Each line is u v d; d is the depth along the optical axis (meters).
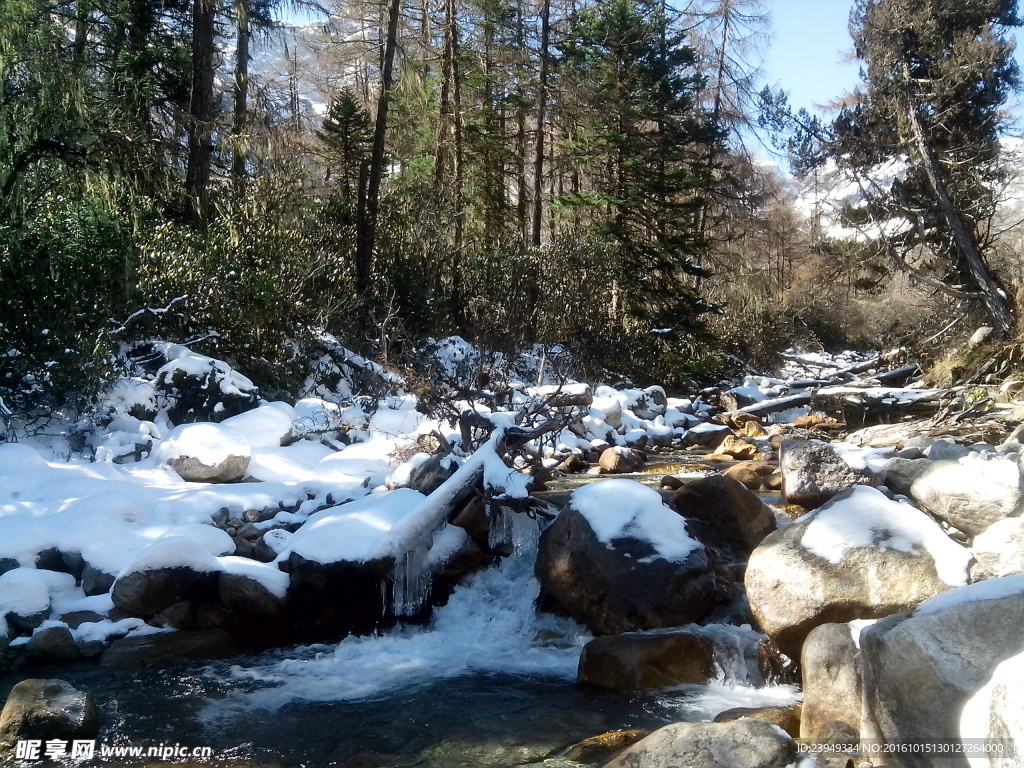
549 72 23.44
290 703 5.55
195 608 6.59
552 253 20.11
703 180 22.92
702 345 23.03
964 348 18.39
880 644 3.86
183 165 15.17
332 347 13.61
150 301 11.55
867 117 20.73
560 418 8.88
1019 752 2.90
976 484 6.52
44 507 7.46
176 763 4.71
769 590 5.49
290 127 19.19
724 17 31.03
